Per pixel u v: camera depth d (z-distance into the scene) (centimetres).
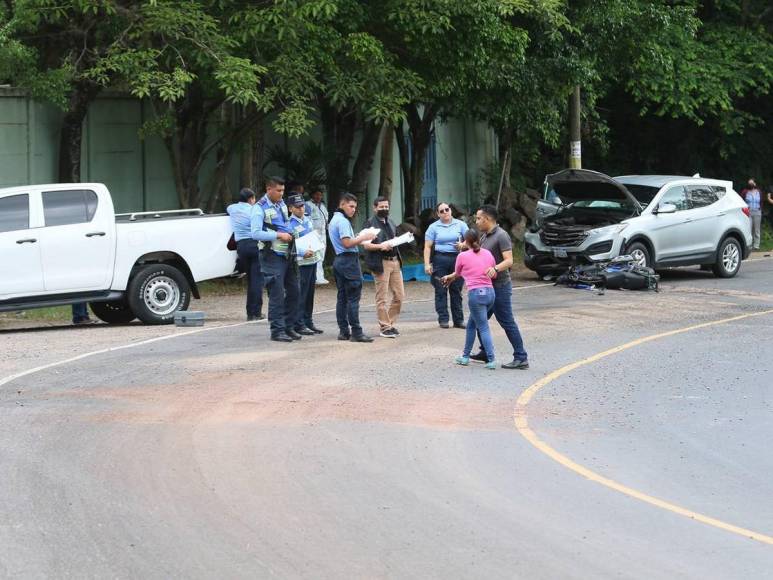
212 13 2397
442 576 757
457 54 2542
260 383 1414
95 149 2689
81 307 2039
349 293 1762
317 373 1489
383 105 2419
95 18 2423
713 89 3841
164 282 2002
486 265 1527
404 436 1152
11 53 2277
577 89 3161
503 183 3897
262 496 934
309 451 1083
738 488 994
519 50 2667
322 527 858
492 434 1170
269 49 2409
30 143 2508
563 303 2281
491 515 894
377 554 799
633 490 978
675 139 4462
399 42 2552
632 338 1842
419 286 2658
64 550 801
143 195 2783
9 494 931
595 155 4397
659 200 2648
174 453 1066
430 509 907
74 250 1916
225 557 789
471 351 1623
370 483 979
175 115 2623
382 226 1822
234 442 1112
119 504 907
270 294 1761
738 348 1755
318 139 3192
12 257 1870
